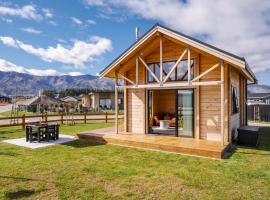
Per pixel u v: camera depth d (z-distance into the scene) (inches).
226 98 317.4
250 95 1534.2
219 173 210.2
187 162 246.7
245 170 218.1
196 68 338.6
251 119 805.9
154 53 380.8
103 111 1389.0
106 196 163.3
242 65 274.4
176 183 187.2
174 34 313.3
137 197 161.8
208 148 273.0
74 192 170.2
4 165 238.5
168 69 369.7
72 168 228.2
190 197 161.6
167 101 540.7
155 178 198.8
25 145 344.2
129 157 269.7
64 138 403.5
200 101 337.7
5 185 183.6
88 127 591.8
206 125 332.8
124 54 361.7
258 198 159.5
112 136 364.8
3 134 470.0
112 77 429.1
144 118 393.1
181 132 358.0
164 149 299.9
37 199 158.6
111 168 227.9
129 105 412.2
